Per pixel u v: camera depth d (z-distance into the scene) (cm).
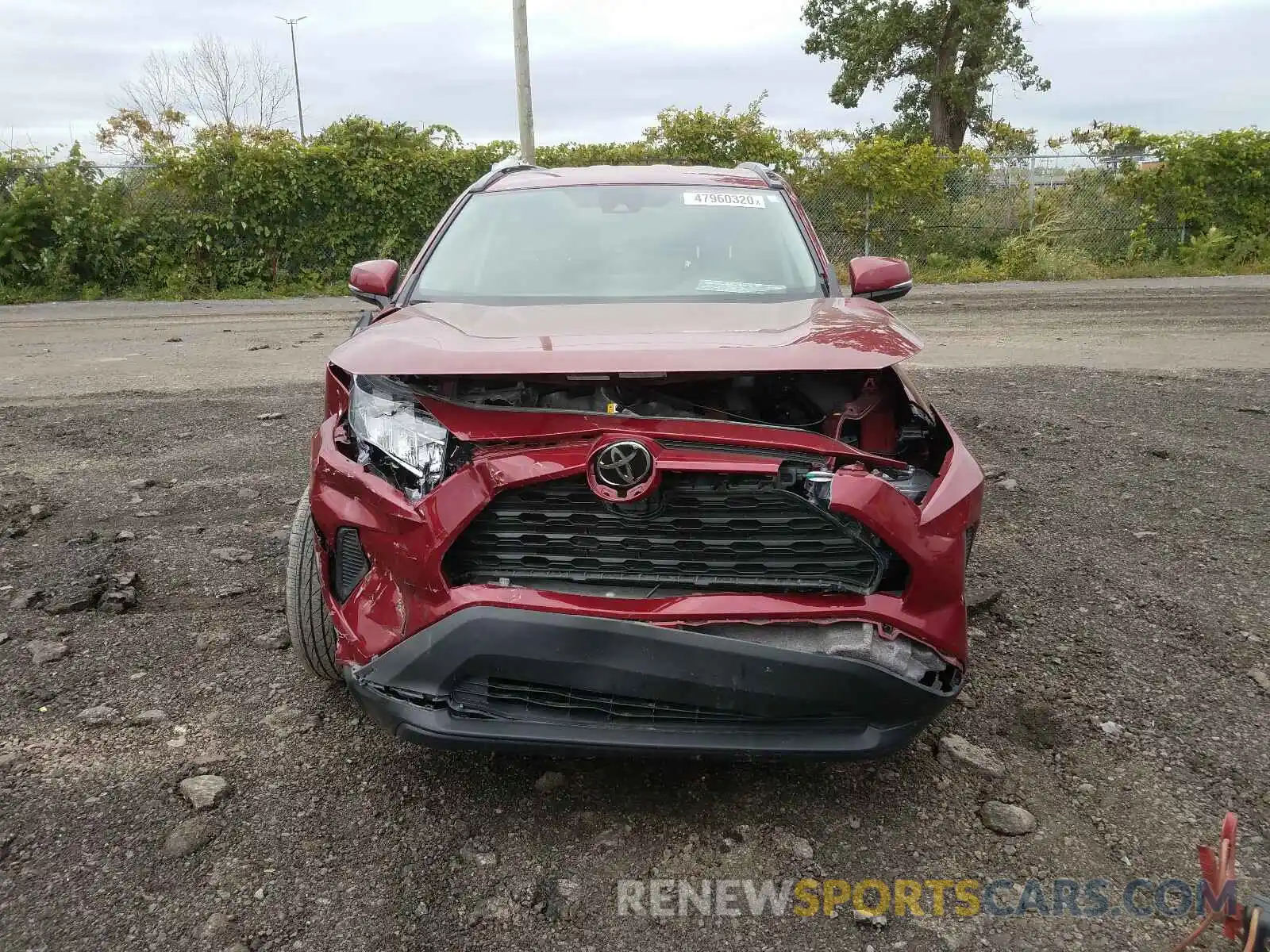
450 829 264
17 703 319
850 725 249
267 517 502
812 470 249
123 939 221
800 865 252
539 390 268
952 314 1330
